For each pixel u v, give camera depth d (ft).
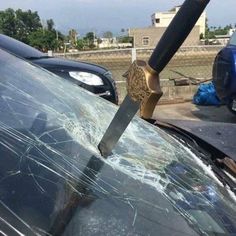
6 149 5.08
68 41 124.16
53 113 6.20
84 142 5.81
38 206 4.57
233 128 9.32
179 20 3.94
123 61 32.40
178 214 5.10
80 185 5.00
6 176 4.77
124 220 4.72
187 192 5.69
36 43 107.04
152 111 4.39
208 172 6.69
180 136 8.09
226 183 6.56
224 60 24.06
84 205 4.76
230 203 5.97
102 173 5.27
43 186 4.82
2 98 5.80
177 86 33.22
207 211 5.43
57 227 4.44
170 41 4.05
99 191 5.00
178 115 29.35
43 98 6.42
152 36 84.38
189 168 6.46
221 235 5.00
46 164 5.12
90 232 4.50
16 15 125.39
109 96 21.11
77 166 5.26
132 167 5.67
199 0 3.81
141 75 4.31
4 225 4.17
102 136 5.76
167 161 6.34
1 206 4.39
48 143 5.50
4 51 7.45
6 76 6.32
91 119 6.63
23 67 7.01
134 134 6.70
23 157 5.08
